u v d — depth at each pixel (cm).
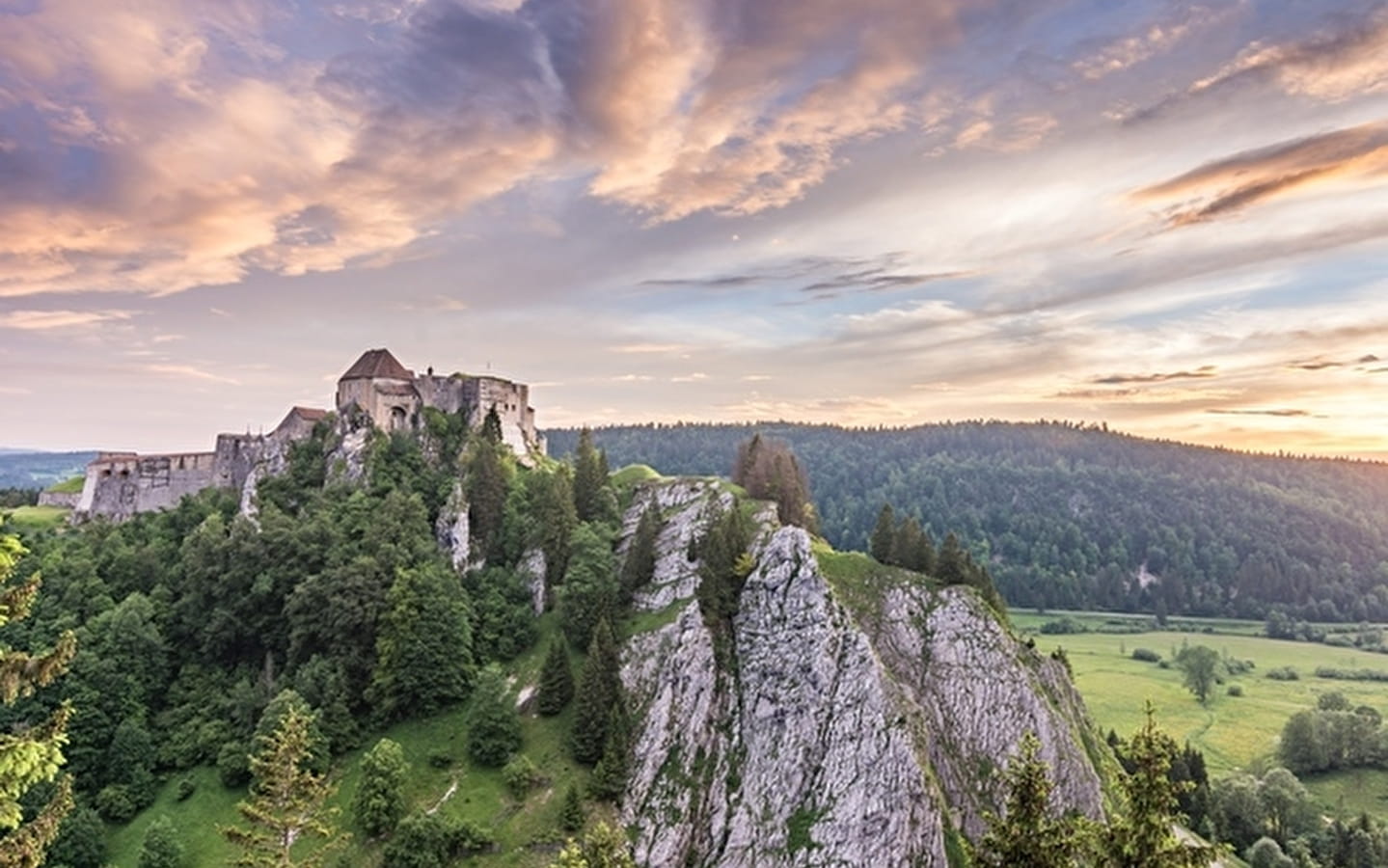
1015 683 11700
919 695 11588
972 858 4009
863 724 10550
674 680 11431
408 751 10919
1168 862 3544
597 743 10712
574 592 12625
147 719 11350
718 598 12231
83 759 10575
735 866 10075
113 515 16662
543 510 14150
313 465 15225
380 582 12075
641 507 15412
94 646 11600
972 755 11231
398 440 15450
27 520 16538
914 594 12544
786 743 10812
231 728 11125
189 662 12194
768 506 14062
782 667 11350
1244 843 15012
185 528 14962
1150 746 3719
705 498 14700
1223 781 16375
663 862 9981
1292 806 15425
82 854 9475
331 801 10088
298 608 11838
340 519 13500
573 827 9731
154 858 9169
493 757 10681
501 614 12900
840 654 11238
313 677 11256
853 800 10056
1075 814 4028
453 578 12712
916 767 10125
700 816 10525
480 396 16500
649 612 12644
